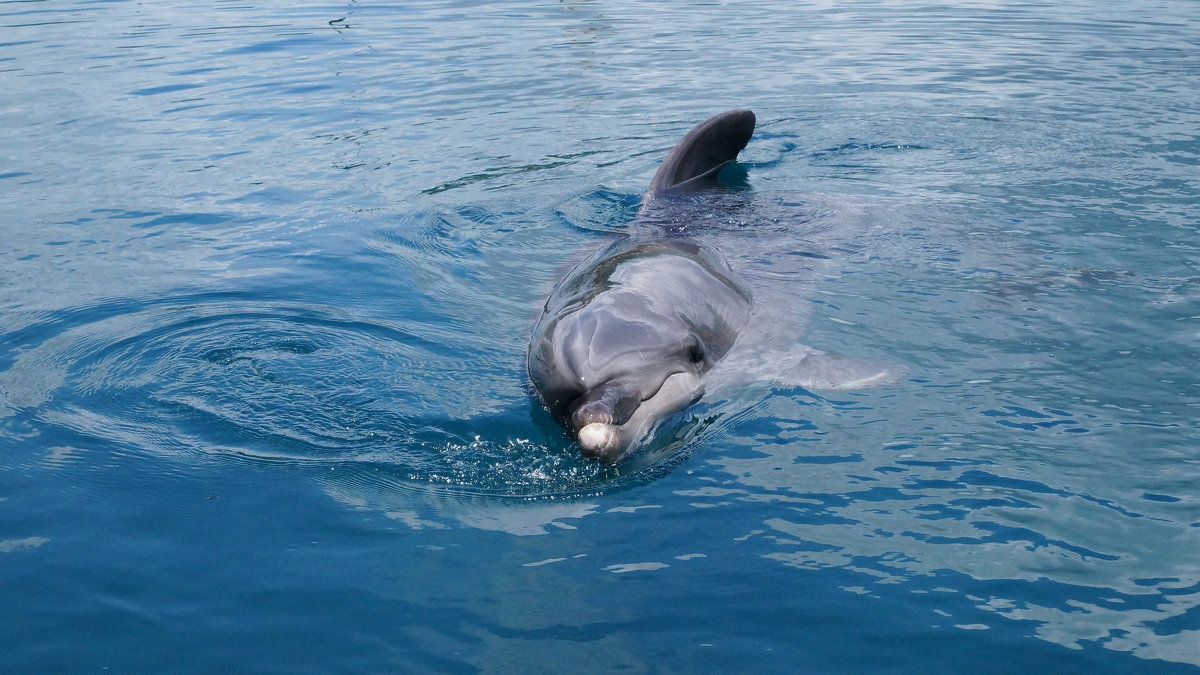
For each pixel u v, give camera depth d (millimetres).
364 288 6137
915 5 19047
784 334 5324
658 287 5059
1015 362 4898
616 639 2988
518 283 6250
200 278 6305
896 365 4898
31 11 19062
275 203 7980
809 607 3117
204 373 4949
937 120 10336
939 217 7199
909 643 2939
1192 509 3600
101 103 11562
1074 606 3080
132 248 6914
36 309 5793
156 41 15617
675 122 10633
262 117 10914
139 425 4453
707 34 16078
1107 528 3498
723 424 4406
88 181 8602
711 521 3643
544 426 4449
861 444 4168
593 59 14047
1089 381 4668
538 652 2939
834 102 11336
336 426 4445
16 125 10555
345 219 7559
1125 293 5707
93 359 5117
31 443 4293
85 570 3406
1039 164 8555
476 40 15625
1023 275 6047
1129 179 7977
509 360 5117
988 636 2957
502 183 8531
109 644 3016
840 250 6547
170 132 10273
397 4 19750
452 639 3010
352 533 3627
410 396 4723
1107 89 11477
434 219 7523
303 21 17641
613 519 3688
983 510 3633
